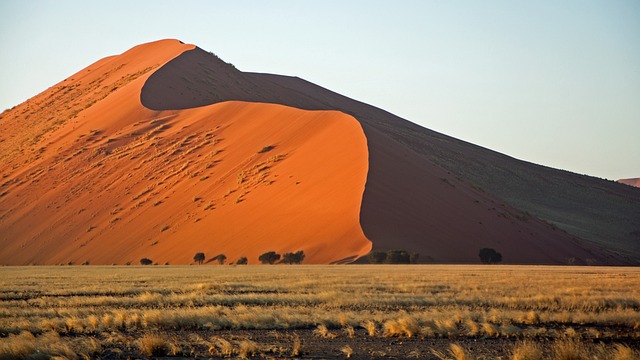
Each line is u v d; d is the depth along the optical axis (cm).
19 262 9662
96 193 11006
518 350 1542
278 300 2769
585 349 1609
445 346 1784
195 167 10762
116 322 2150
